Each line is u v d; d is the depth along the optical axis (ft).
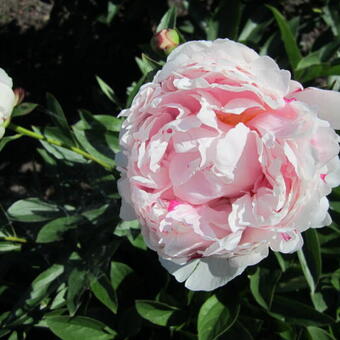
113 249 1.88
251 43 1.99
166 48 1.69
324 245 1.88
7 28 3.73
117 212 1.94
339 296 1.93
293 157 1.21
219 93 1.27
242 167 1.27
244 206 1.28
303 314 1.82
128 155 1.32
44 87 3.47
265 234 1.27
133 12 2.68
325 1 2.40
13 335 2.08
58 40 3.56
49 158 2.21
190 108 1.30
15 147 3.26
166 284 1.98
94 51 3.43
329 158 1.22
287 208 1.24
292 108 1.25
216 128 1.26
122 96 3.29
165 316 1.90
